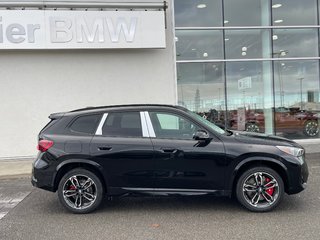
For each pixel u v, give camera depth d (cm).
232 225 564
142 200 714
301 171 620
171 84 1305
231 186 622
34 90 1247
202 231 543
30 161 1195
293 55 1423
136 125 645
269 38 1413
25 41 1195
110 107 668
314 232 525
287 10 1422
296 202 676
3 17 1182
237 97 1395
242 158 615
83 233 548
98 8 1230
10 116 1241
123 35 1230
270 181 621
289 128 1425
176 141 629
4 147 1241
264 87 1412
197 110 1373
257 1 1412
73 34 1214
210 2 1384
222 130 668
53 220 612
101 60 1268
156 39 1243
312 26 1428
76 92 1262
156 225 574
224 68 1390
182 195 628
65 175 641
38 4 1200
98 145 635
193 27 1371
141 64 1286
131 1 1262
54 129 658
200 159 620
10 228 577
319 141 1420
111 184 634
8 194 797
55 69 1251
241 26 1400
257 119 1410
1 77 1234
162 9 1254
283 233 524
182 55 1366
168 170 625
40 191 819
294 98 1426
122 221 597
